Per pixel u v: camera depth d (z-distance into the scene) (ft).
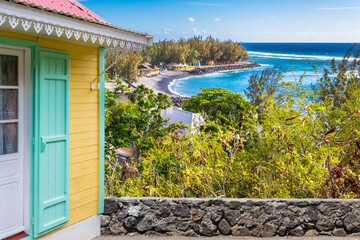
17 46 14.23
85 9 16.10
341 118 26.27
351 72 28.53
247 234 18.78
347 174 22.11
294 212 18.89
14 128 14.66
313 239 18.53
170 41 353.92
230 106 108.06
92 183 17.99
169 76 327.47
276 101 27.02
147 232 18.76
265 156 25.45
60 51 15.78
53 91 15.57
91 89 17.66
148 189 23.80
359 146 21.84
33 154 14.92
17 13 11.00
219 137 23.63
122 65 226.99
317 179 22.29
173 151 24.88
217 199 18.76
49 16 12.03
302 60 389.39
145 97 64.69
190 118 77.41
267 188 23.29
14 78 14.49
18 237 14.62
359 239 18.53
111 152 43.19
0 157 14.17
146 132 56.75
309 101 26.58
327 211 18.94
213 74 358.43
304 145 24.91
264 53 439.63
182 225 18.75
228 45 378.32
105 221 18.66
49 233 15.87
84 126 17.31
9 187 14.56
